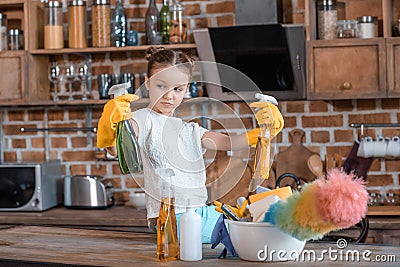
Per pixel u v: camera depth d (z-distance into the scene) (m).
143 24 4.82
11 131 5.01
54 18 4.66
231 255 2.40
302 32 4.22
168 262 2.29
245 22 4.34
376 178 4.53
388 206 4.26
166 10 4.59
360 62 4.21
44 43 4.75
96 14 4.59
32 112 4.98
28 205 4.54
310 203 2.12
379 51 4.19
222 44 4.32
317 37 4.40
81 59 4.92
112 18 4.66
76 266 2.23
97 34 4.59
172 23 4.54
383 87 4.19
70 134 4.94
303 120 4.62
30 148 5.00
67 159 4.95
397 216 4.04
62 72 4.66
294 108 4.63
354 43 4.21
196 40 4.36
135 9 4.82
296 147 4.60
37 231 3.01
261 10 4.31
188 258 2.31
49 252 2.49
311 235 2.16
